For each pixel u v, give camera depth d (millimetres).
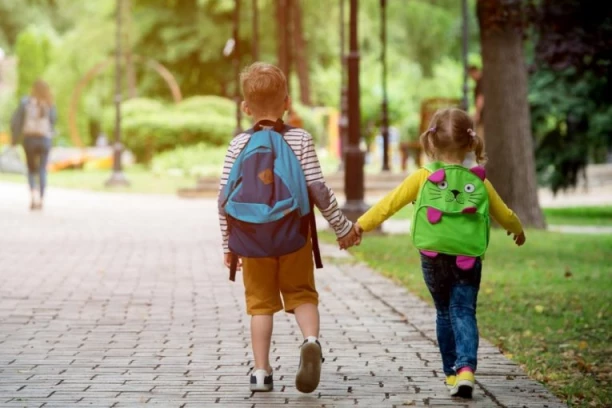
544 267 14672
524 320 10430
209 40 53781
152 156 42500
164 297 11367
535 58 19016
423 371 7789
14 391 7066
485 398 6969
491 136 20344
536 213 20469
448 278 6867
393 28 60719
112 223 21094
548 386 7621
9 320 9859
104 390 7117
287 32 38125
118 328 9500
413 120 48844
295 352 8438
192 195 30969
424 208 6887
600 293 12156
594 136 26859
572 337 9633
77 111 63500
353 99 18891
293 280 6891
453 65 59469
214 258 15148
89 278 12859
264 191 6652
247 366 7922
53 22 90438
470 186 6887
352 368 7883
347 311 10508
